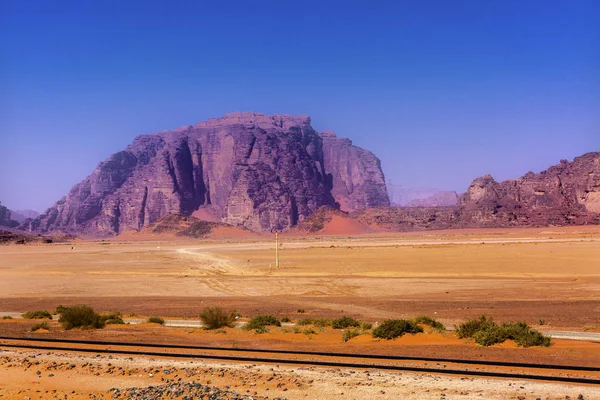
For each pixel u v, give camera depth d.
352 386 17.84
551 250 116.00
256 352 24.20
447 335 28.31
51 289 72.12
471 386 17.38
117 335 30.45
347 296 57.75
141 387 18.45
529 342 24.59
